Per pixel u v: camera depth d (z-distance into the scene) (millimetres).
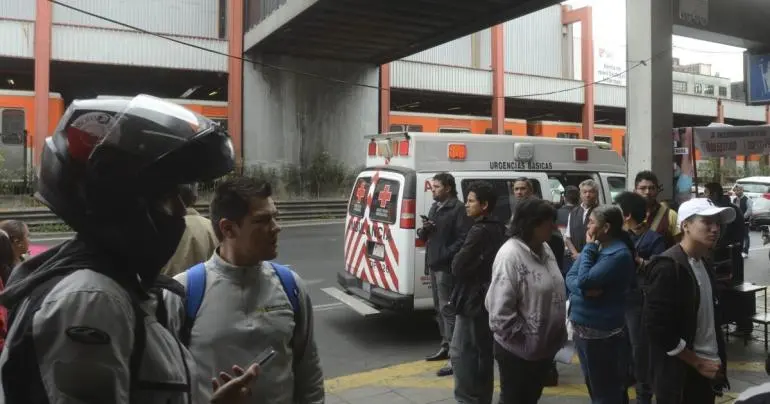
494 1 15219
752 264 12328
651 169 7836
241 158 21344
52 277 1329
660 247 4422
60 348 1233
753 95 11320
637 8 8055
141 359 1363
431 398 4699
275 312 2064
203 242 3812
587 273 3625
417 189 6270
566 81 29359
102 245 1370
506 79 27328
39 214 16844
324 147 22828
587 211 5789
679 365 3084
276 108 21969
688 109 33375
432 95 26828
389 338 6605
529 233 3420
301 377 2211
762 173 26969
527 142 7074
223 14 22438
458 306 4086
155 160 1371
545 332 3336
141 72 21719
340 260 11789
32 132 18469
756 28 10180
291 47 20859
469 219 5312
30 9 19594
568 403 4520
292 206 20859
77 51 19531
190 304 1994
